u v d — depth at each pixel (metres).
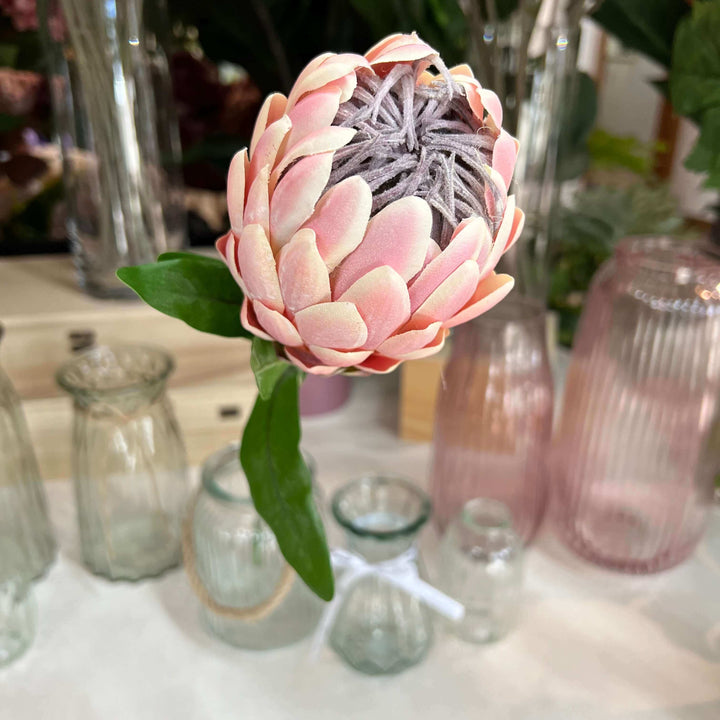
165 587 0.60
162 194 0.70
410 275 0.39
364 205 0.37
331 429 0.75
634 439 0.58
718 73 0.60
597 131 0.85
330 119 0.38
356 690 0.53
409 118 0.38
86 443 0.58
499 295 0.41
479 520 0.56
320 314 0.39
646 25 0.67
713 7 0.59
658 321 0.56
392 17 0.71
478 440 0.58
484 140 0.40
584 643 0.56
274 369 0.44
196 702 0.52
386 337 0.40
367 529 0.52
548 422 0.59
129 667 0.54
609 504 0.60
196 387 0.68
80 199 0.67
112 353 0.61
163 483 0.61
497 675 0.54
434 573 0.61
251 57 0.79
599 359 0.59
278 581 0.54
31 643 0.55
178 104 0.78
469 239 0.38
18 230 0.79
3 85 0.72
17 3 0.69
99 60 0.63
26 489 0.61
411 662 0.54
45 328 0.67
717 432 0.57
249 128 0.80
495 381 0.56
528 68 0.60
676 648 0.56
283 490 0.47
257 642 0.55
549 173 0.64
